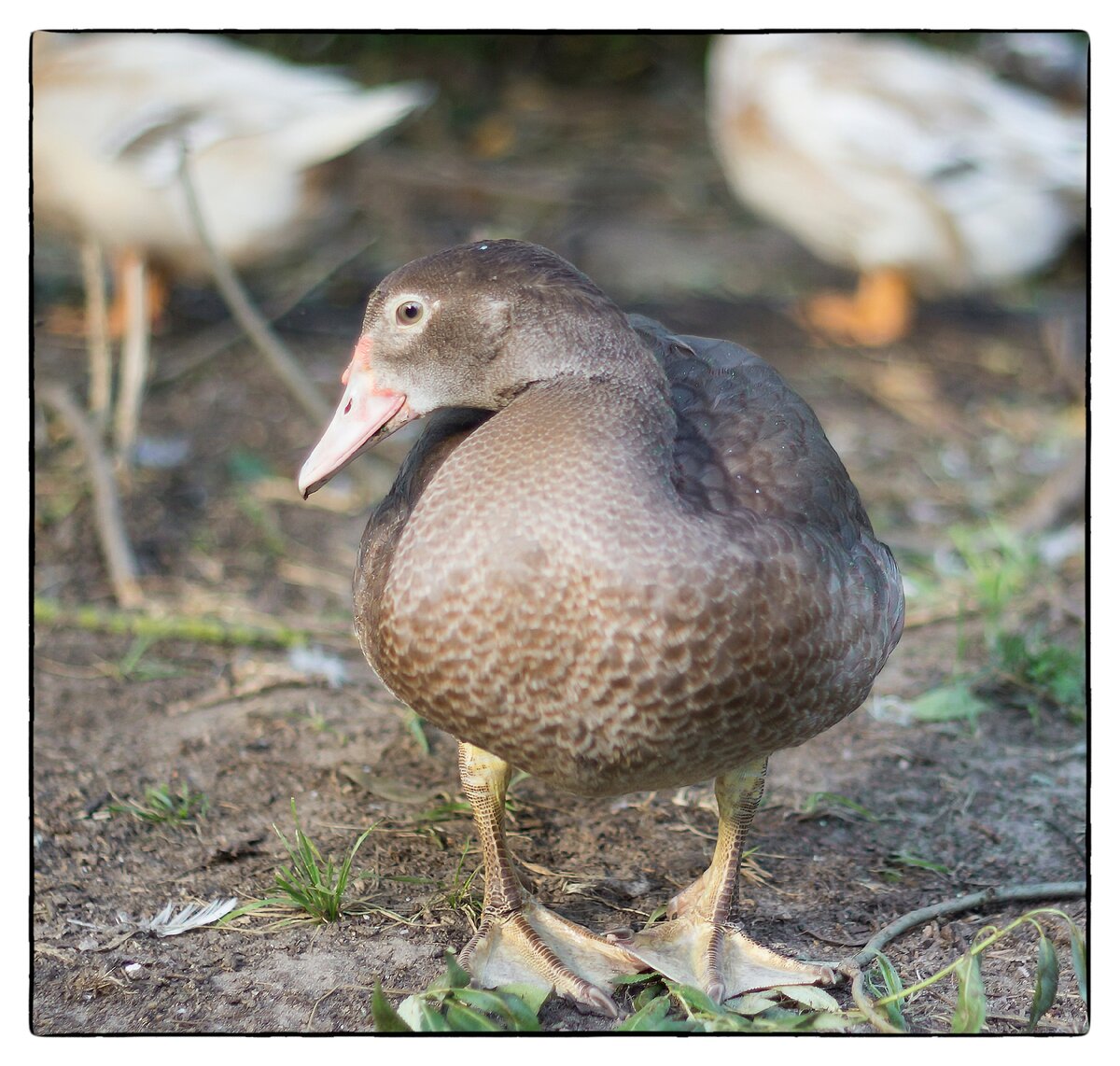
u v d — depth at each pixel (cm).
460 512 529
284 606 945
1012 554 973
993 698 842
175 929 636
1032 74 1395
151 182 1066
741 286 1416
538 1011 578
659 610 518
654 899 665
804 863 696
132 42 1113
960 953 628
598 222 1520
